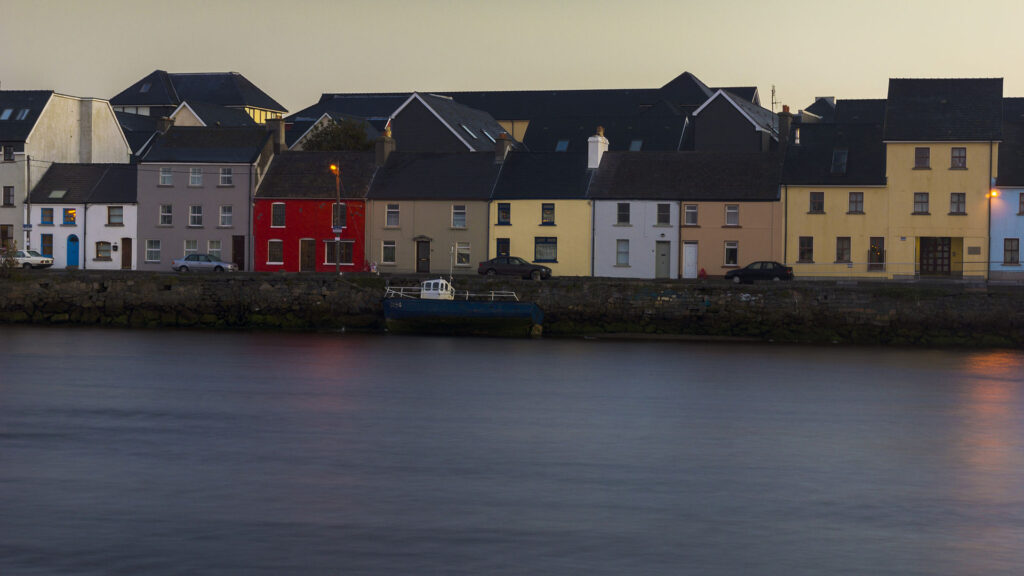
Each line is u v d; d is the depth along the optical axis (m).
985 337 62.59
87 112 95.44
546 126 105.88
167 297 69.62
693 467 32.06
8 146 89.06
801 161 77.38
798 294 64.44
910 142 74.62
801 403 43.78
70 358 54.72
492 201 79.44
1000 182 73.50
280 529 24.92
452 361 54.62
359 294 67.88
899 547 24.06
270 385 46.84
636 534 24.83
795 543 24.28
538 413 41.03
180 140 85.31
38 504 26.98
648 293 65.69
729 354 58.34
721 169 78.75
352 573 21.95
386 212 80.94
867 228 75.31
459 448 34.50
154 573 21.92
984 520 26.41
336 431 37.12
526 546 23.81
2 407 41.22
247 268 82.88
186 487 28.86
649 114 104.75
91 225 86.19
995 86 77.06
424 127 96.44
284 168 84.12
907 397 45.44
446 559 22.84
